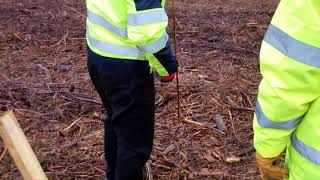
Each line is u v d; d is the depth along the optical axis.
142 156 2.96
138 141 2.92
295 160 2.01
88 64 2.93
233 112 4.41
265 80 1.86
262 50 1.86
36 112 4.36
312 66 1.74
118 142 2.96
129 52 2.73
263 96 1.89
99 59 2.79
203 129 4.12
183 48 5.93
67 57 5.63
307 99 1.82
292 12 1.76
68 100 4.57
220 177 3.54
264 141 1.98
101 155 3.76
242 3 8.27
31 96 4.61
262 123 1.93
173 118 4.28
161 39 2.59
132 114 2.86
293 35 1.75
